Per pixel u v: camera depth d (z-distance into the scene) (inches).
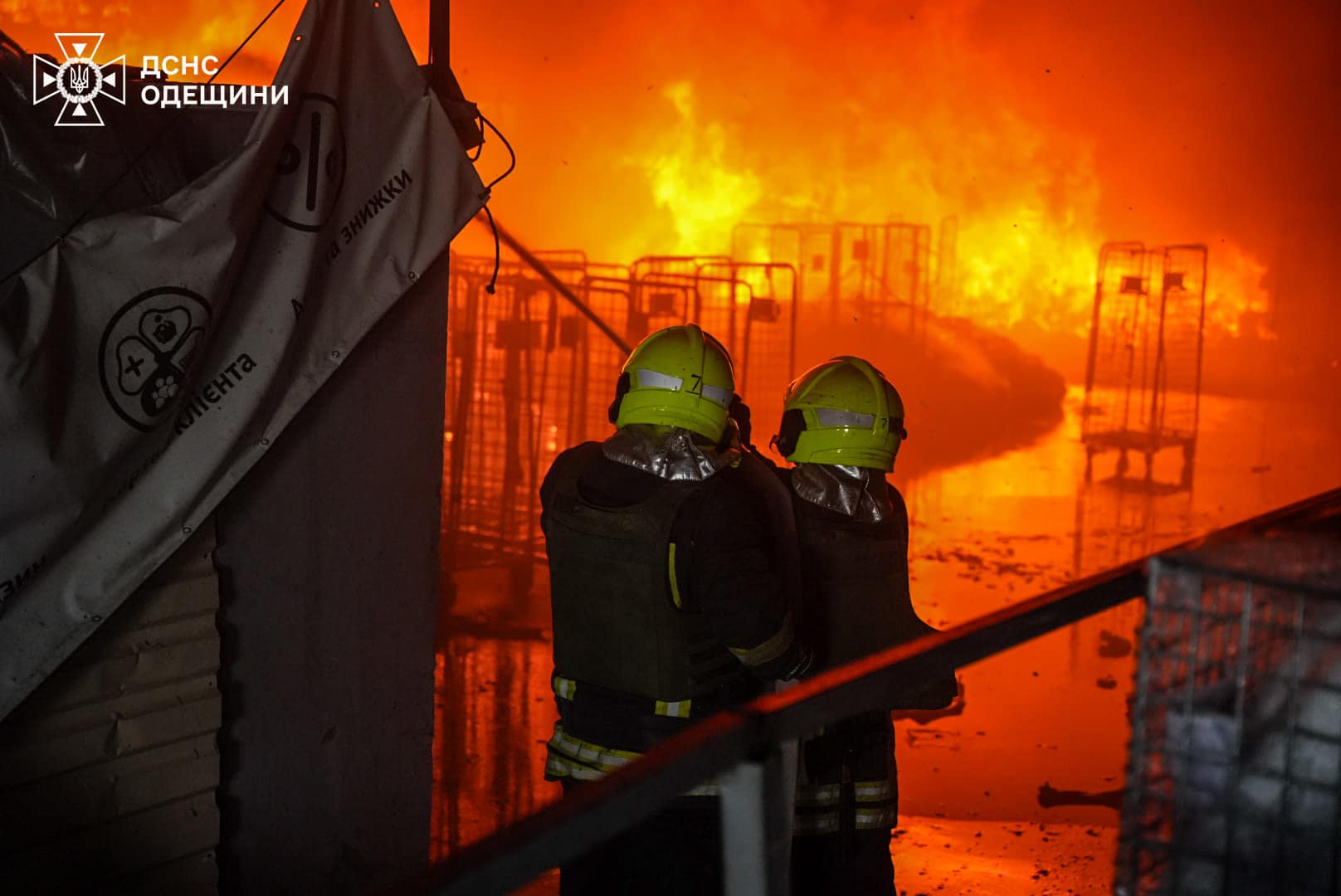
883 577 108.3
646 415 97.6
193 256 89.8
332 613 112.5
